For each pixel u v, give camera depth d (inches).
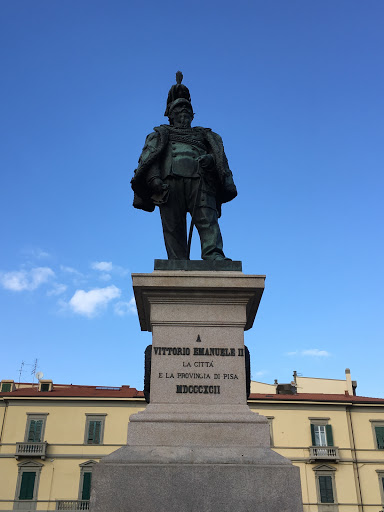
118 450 146.6
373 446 1144.2
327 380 1480.1
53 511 1038.4
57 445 1107.9
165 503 133.9
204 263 183.6
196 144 212.7
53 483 1069.1
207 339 168.1
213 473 137.8
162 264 182.2
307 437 1144.2
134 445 148.4
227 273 174.1
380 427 1167.0
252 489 136.3
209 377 163.2
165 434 150.6
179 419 152.9
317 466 1111.0
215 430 151.8
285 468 139.4
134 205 221.5
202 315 171.2
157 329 168.9
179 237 205.2
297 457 1123.3
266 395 1232.2
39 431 1123.9
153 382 162.1
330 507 1074.1
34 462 1085.1
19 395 1157.1
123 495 134.3
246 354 173.8
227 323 170.1
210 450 146.8
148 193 215.0
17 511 1036.5
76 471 1083.9
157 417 153.4
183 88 231.6
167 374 163.2
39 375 1331.2
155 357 165.3
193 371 163.8
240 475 137.8
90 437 1120.8
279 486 136.9
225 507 134.1
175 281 171.5
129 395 1190.3
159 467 138.0
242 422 153.5
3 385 1275.8
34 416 1138.0
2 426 1124.5
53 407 1149.7
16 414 1139.9
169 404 158.4
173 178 205.5
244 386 162.2
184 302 172.7
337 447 1117.1
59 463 1090.7
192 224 206.4
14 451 1098.1
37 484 1066.1
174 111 223.1
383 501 1088.8
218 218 207.3
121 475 136.6
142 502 133.7
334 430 1154.0
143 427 151.6
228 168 216.5
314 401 1178.0
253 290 172.6
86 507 1043.9
